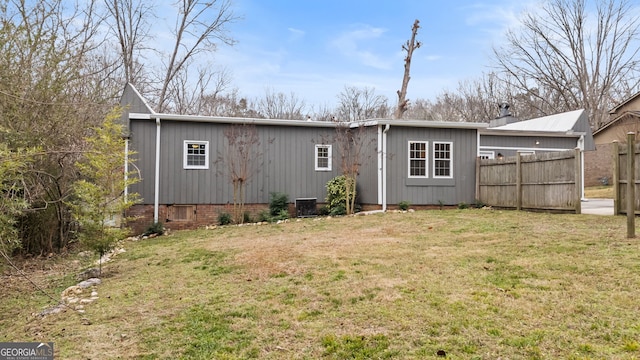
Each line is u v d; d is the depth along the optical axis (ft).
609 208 36.73
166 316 13.76
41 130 27.96
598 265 15.99
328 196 43.37
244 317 13.30
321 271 18.12
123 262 24.36
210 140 41.37
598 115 93.76
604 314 11.64
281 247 24.25
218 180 41.50
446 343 10.64
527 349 10.05
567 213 32.09
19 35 26.73
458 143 43.78
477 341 10.64
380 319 12.42
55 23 29.71
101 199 22.30
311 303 14.23
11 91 25.04
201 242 29.53
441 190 43.11
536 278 15.19
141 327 12.87
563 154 32.63
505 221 29.76
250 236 30.68
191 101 87.35
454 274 16.46
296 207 43.06
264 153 42.88
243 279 17.87
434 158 43.04
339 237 27.04
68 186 30.60
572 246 19.43
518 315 12.03
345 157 43.86
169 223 40.14
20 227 28.19
